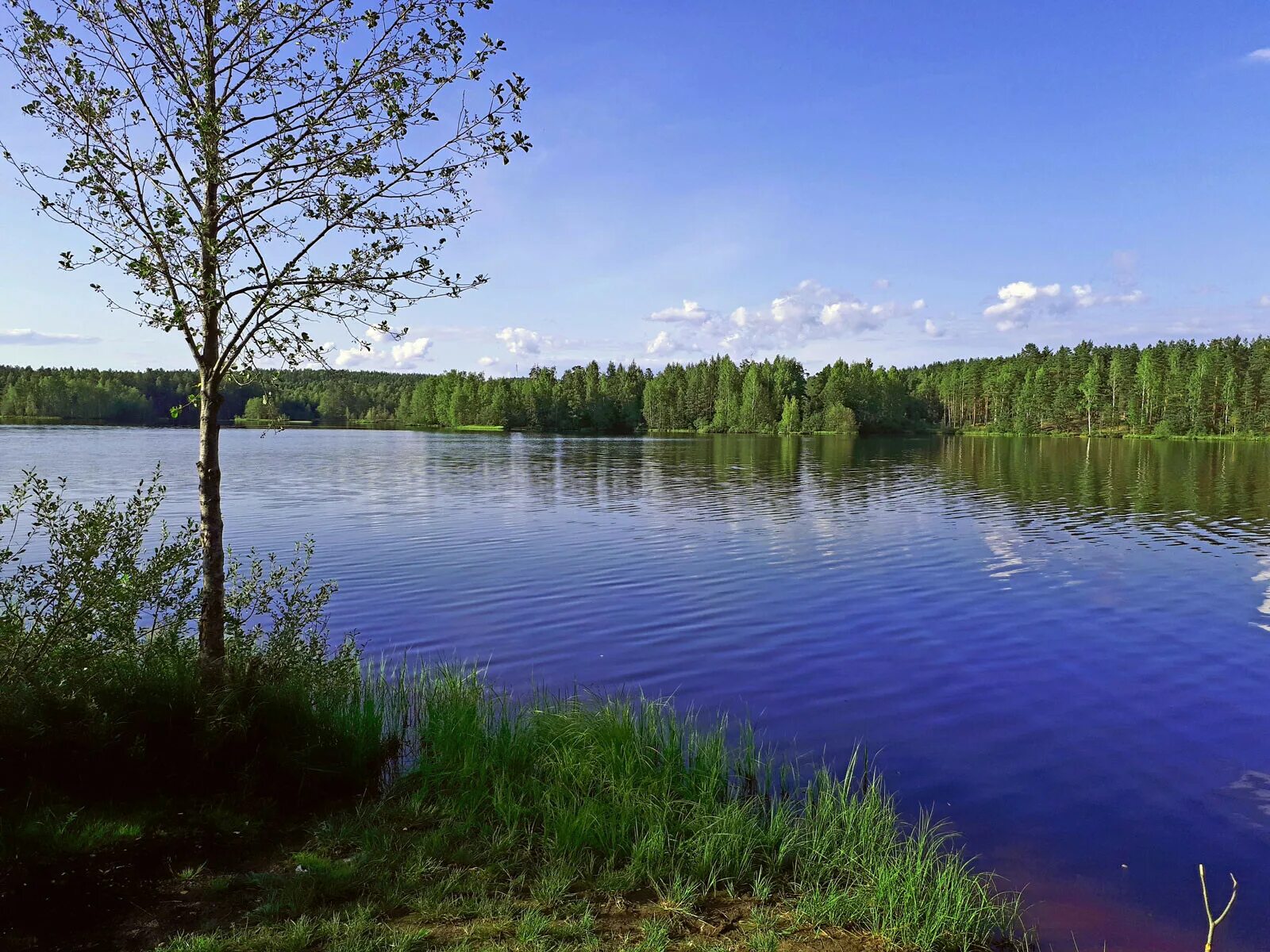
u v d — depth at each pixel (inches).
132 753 269.3
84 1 273.6
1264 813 297.7
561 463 2341.3
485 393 6171.3
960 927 219.5
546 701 374.6
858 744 360.5
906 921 218.7
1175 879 253.1
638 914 220.7
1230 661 490.3
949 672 468.8
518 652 506.3
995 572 759.1
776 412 5777.6
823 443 3932.1
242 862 239.5
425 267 304.0
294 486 1595.7
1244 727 385.4
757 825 270.8
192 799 271.1
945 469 2166.6
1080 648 517.7
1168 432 4409.5
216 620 310.2
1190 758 348.2
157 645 314.2
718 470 2117.4
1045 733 376.8
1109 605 631.8
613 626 567.2
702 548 883.4
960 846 271.7
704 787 289.1
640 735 327.6
